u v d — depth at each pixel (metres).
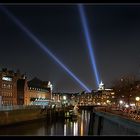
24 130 93.94
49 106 145.00
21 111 109.69
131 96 137.88
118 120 49.00
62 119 147.50
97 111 82.69
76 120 142.12
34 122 122.06
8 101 148.12
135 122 36.34
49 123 123.81
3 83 142.25
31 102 178.38
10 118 99.81
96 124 81.00
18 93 163.25
